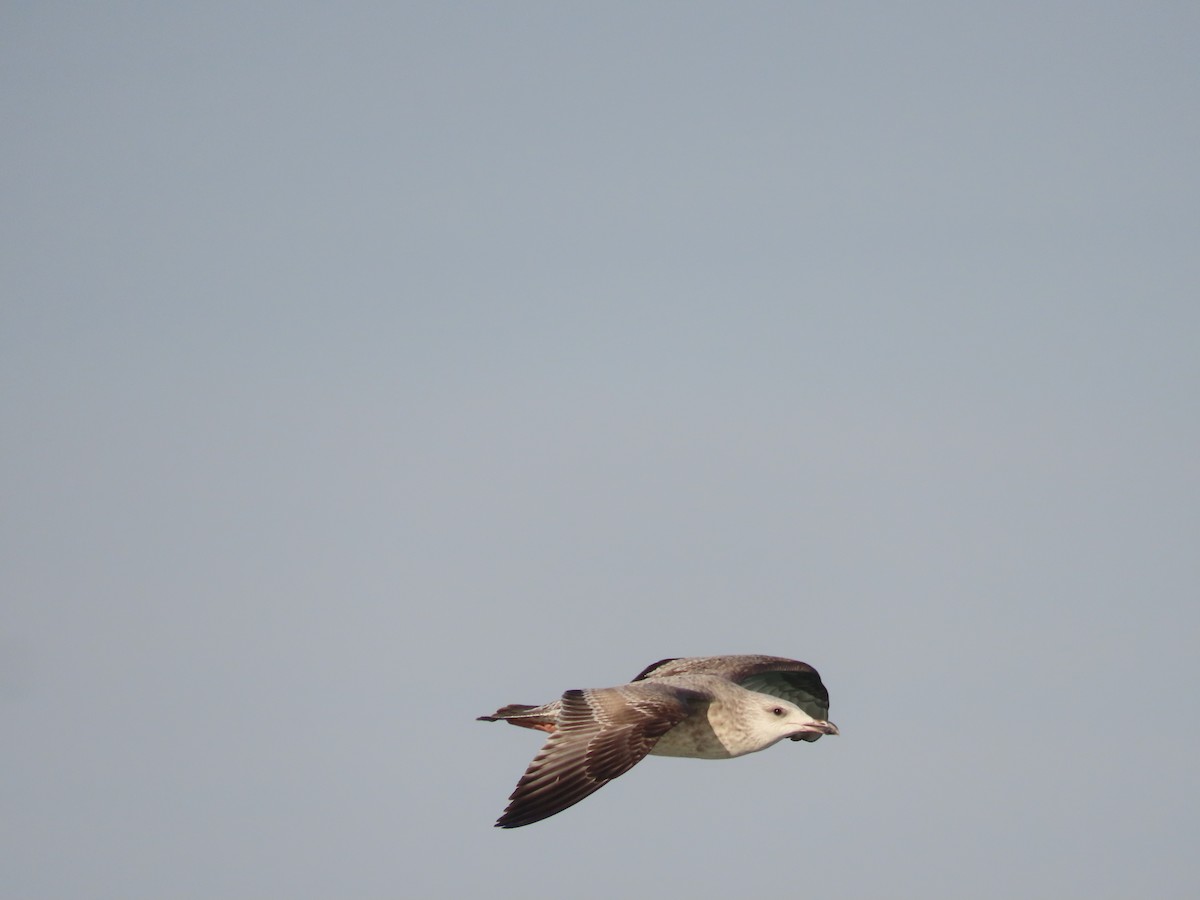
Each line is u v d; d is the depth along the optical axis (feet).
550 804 55.42
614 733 57.47
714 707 64.23
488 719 64.03
